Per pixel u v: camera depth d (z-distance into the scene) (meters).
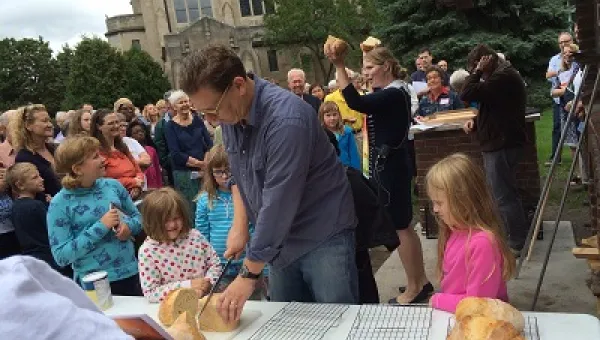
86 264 2.71
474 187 1.86
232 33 36.66
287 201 1.76
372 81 3.41
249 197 1.99
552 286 3.66
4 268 0.73
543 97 15.49
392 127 3.23
